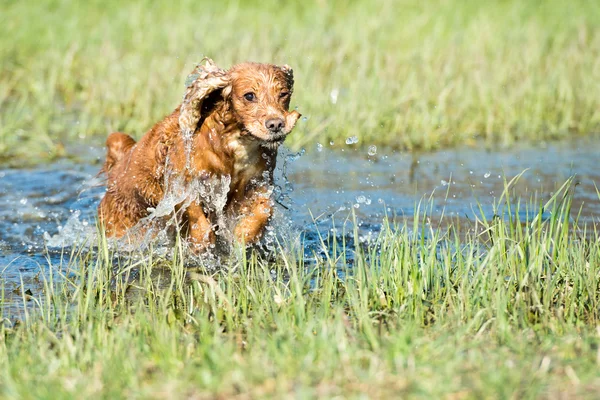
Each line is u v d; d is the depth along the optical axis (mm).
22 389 6613
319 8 28984
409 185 15203
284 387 6457
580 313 8938
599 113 19844
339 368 6820
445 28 26875
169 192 11430
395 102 19484
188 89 11062
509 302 8805
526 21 27938
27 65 22859
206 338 7527
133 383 6734
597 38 24719
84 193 14922
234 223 11617
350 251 11805
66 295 9758
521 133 19047
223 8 29109
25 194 14844
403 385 6434
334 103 19062
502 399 6258
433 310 9141
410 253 10484
